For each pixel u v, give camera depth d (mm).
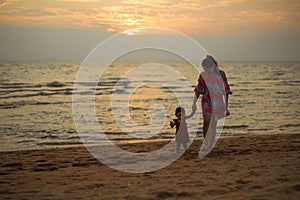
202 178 5336
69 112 24703
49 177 6141
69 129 17422
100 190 4930
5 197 4770
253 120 20188
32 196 4770
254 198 4074
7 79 58656
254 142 10188
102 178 5848
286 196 4090
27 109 26156
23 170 7043
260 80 60844
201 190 4590
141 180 5504
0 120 20672
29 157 8891
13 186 5457
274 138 11281
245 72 89625
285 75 76500
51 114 23547
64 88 44688
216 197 4230
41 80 57125
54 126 18469
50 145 13336
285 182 4715
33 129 17469
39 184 5547
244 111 24375
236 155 7695
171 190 4676
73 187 5207
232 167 6086
